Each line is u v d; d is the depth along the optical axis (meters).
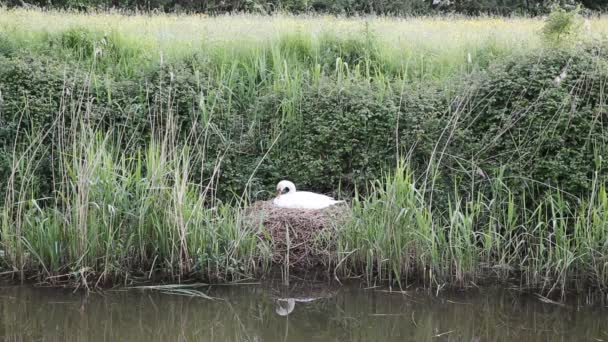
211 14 22.64
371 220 7.82
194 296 7.41
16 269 7.65
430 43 12.14
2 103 9.31
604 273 7.45
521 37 12.10
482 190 8.66
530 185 8.55
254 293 7.56
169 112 8.78
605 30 12.47
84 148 7.87
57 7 20.70
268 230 8.23
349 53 11.81
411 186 7.78
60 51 11.59
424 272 7.65
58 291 7.41
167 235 7.77
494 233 7.95
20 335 6.51
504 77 9.07
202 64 10.56
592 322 6.96
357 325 6.90
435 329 6.84
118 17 15.01
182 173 8.59
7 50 11.14
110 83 9.93
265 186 9.49
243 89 10.46
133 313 7.06
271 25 13.16
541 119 8.66
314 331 6.78
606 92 8.61
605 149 8.32
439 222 8.13
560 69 8.96
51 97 9.52
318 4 23.89
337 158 9.30
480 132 9.08
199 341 6.58
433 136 9.03
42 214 7.69
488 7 24.95
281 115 9.77
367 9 24.23
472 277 7.67
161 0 23.22
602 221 7.61
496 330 6.81
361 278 7.87
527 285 7.70
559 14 9.83
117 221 7.75
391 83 10.38
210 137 9.48
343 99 9.52
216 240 7.77
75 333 6.62
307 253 8.08
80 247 7.57
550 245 7.68
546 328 6.84
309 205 8.58
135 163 9.30
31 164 8.95
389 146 9.23
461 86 9.41
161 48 11.43
